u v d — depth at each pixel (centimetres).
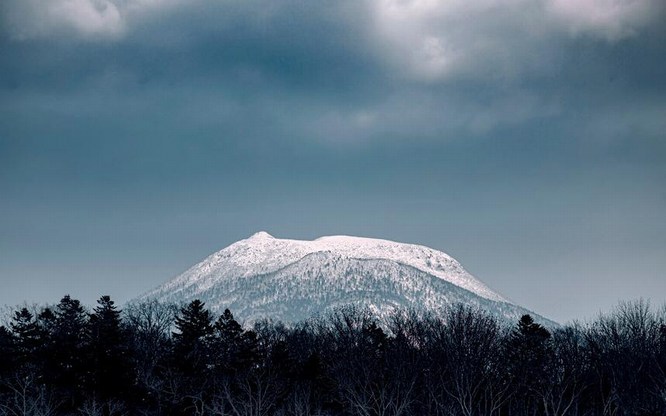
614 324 12875
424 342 14075
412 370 13275
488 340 13375
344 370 13838
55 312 16738
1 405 12938
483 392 12725
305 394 13788
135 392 14300
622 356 12044
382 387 12962
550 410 12456
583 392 12575
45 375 14175
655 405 11188
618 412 11925
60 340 14712
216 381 13862
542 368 12912
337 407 14238
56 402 13762
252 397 13350
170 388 14262
